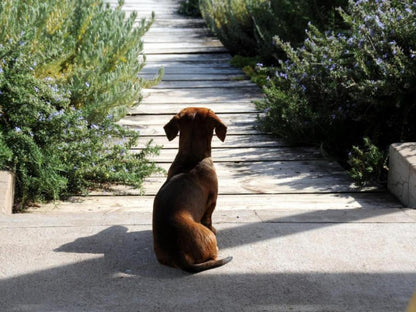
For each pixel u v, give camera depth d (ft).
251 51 40.27
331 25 31.50
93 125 18.90
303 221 13.46
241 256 11.54
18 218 13.69
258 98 29.43
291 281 10.49
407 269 11.00
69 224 13.28
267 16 37.86
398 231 12.85
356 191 18.21
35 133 17.62
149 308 9.56
